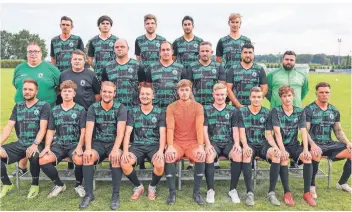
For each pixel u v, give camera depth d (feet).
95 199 15.69
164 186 17.35
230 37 21.22
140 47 21.42
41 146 16.42
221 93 16.62
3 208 14.74
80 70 18.04
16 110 16.63
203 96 18.62
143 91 16.14
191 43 21.20
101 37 20.83
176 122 16.35
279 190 16.94
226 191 16.80
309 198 15.52
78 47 21.24
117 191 15.28
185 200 15.65
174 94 18.04
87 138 15.80
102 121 16.31
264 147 16.35
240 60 21.17
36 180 16.03
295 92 19.34
